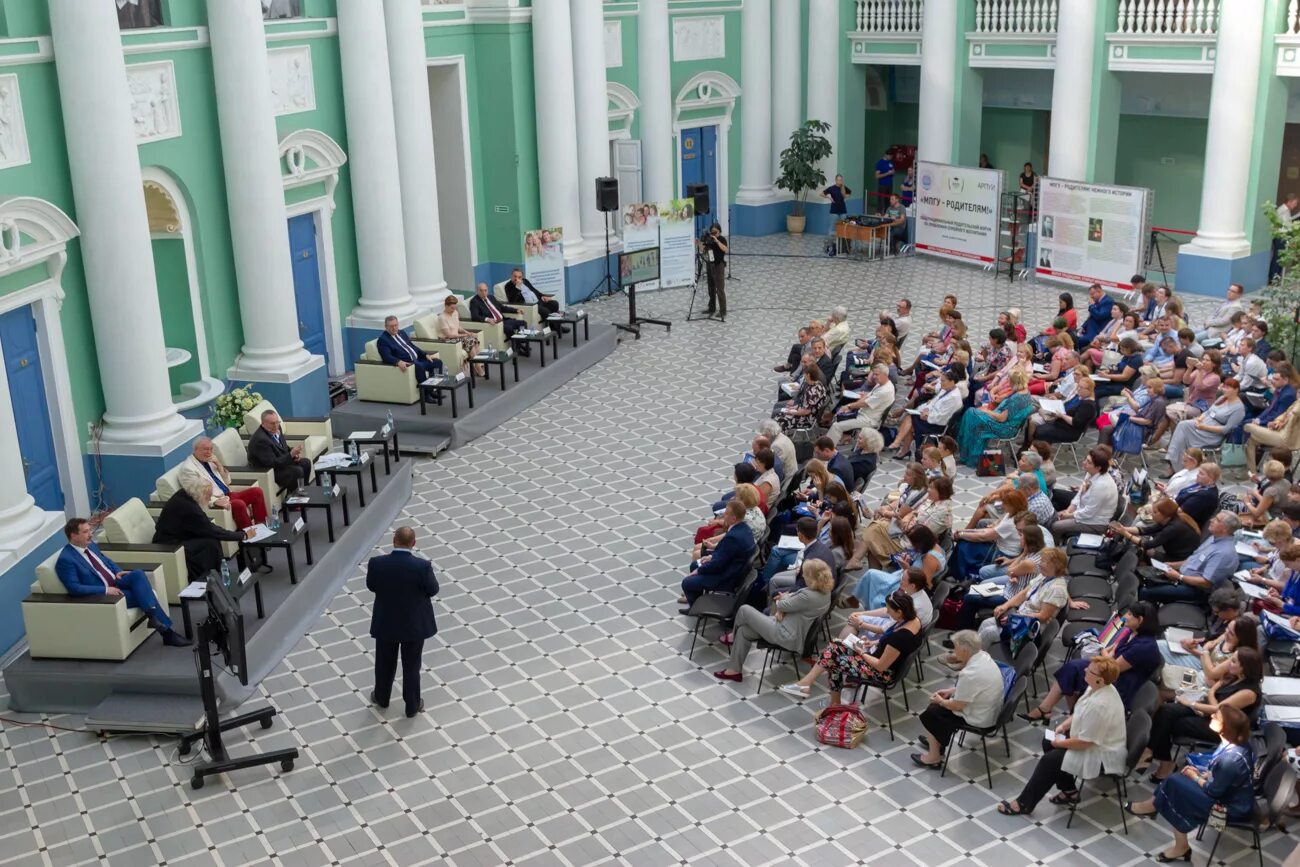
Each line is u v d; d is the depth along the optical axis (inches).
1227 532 385.4
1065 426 546.3
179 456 522.9
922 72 955.3
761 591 422.3
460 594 460.4
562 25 796.0
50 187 482.6
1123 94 984.9
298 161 650.8
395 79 700.7
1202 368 538.3
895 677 359.3
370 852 322.7
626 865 314.0
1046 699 360.5
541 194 831.1
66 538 469.4
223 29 568.7
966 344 585.0
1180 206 987.9
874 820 328.8
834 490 431.8
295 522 448.8
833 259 966.4
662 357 736.3
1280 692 330.3
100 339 506.9
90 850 327.3
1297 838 315.0
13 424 444.5
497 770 355.9
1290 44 771.4
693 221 870.4
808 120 1001.5
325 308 696.4
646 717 379.6
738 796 340.8
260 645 410.6
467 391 636.1
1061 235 852.0
